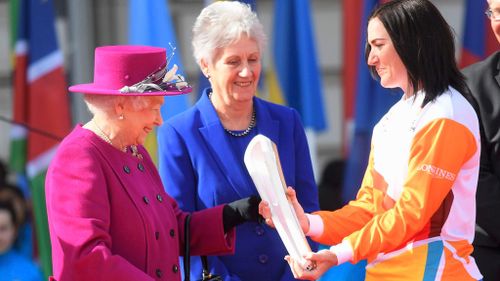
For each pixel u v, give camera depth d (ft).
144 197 46.39
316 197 55.47
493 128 54.90
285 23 77.41
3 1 96.32
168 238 47.62
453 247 46.80
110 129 45.88
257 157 48.67
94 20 90.02
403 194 45.96
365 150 75.46
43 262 79.97
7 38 96.68
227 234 51.01
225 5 51.70
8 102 97.60
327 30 97.55
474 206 47.57
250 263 53.93
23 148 80.69
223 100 52.95
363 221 49.26
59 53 79.25
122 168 45.91
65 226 43.83
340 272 63.16
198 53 52.42
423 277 46.44
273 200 48.32
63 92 79.51
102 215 44.24
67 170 44.50
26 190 81.61
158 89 45.44
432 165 45.42
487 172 55.06
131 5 75.51
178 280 48.03
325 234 49.14
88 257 43.16
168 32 74.79
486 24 80.28
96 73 46.37
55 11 91.40
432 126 45.73
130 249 45.42
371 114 74.95
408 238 46.29
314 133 78.02
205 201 52.95
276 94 77.97
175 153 53.26
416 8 46.50
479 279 47.88
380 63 47.44
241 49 51.26
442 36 46.55
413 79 46.62
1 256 76.33
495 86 55.62
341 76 97.55
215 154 53.21
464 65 81.35
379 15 47.24
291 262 47.47
